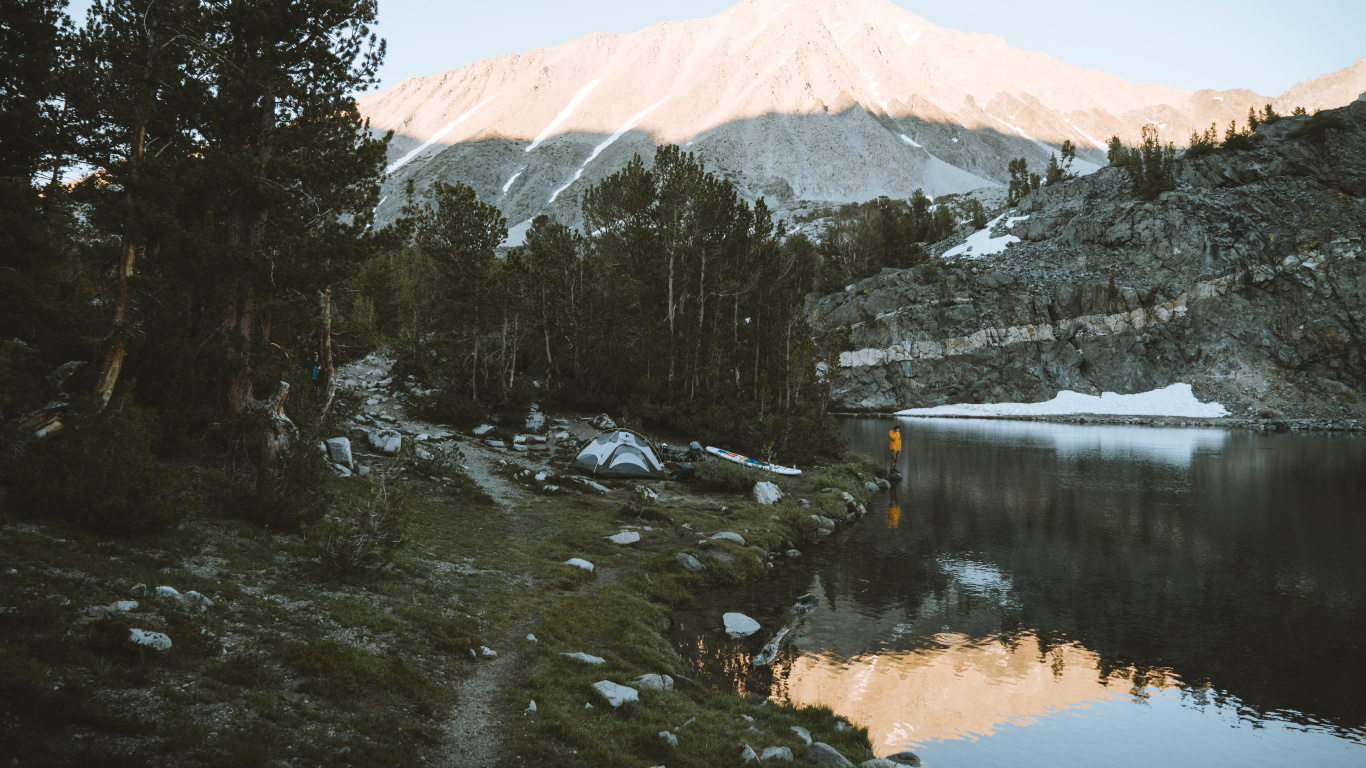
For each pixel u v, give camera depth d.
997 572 21.22
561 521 22.27
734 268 49.94
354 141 19.61
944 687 13.05
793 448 40.47
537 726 8.51
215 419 17.80
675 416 43.31
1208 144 121.12
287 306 19.98
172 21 16.84
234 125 18.14
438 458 25.78
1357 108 111.12
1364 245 95.19
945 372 103.50
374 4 19.27
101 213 15.38
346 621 10.43
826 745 9.60
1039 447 57.06
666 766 8.25
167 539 12.00
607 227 54.94
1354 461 48.75
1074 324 102.56
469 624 12.05
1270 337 96.31
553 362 48.72
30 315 15.95
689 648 14.35
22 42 16.50
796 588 19.31
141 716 6.36
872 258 129.62
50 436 13.32
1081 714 12.05
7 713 5.65
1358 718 12.05
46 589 8.27
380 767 6.79
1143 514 30.30
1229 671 14.04
